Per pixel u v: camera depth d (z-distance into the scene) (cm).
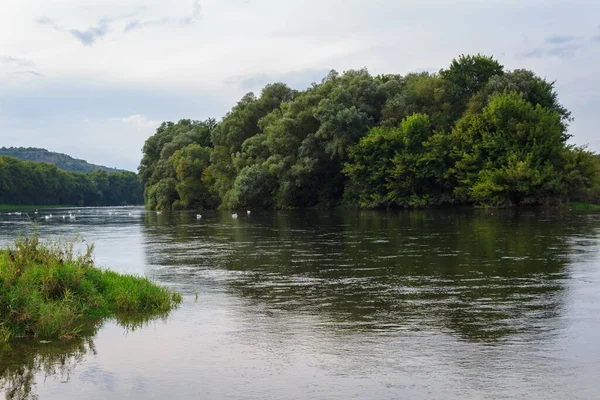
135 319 1163
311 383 747
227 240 3075
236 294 1418
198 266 1984
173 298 1344
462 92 6675
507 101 5697
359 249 2419
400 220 4475
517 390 704
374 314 1150
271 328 1053
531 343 910
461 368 791
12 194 16000
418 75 7881
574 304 1203
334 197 7556
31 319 1071
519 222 3803
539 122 5594
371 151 6612
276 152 7644
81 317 1180
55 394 735
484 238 2744
